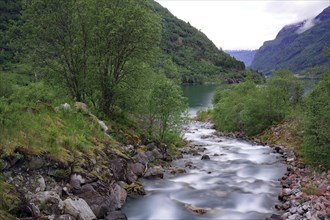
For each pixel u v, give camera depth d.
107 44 26.42
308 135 23.98
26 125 15.98
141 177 21.19
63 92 27.02
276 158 28.61
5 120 14.88
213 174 23.11
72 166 15.49
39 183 13.70
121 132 25.14
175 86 29.50
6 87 22.17
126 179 19.20
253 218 15.60
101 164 17.80
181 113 31.06
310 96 30.25
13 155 13.55
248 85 58.34
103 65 27.05
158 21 27.95
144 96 28.77
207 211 16.47
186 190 19.50
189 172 23.39
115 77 27.89
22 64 28.22
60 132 17.84
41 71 27.67
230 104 53.88
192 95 128.00
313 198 16.62
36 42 26.80
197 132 50.50
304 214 14.95
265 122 42.94
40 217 11.89
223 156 29.36
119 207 16.25
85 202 14.08
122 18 25.36
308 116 25.06
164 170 23.47
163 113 29.09
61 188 14.31
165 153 26.91
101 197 14.98
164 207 16.80
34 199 12.63
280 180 21.48
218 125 55.75
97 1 26.50
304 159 25.72
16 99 19.69
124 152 21.44
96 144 19.75
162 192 18.92
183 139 38.03
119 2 26.97
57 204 12.82
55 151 15.39
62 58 27.33
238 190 19.67
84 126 20.88
